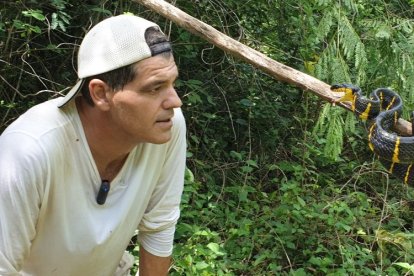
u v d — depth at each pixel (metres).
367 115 3.03
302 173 5.11
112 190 2.00
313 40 5.16
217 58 5.48
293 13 5.70
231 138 5.61
